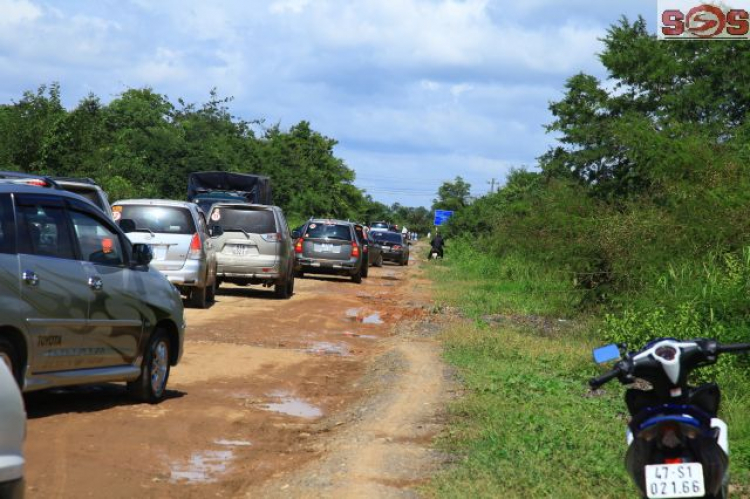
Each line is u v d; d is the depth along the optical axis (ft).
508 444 26.43
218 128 247.50
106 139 145.79
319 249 100.27
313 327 56.39
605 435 28.35
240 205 73.61
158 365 31.53
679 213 59.93
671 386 16.90
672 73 110.32
